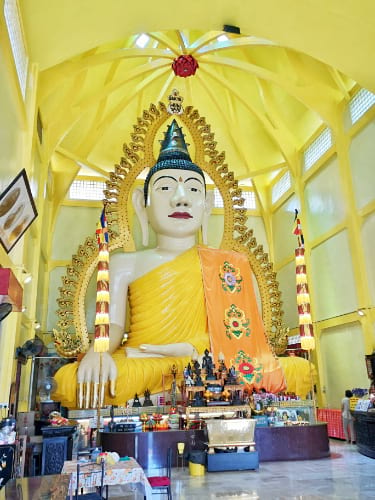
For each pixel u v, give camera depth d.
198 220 12.02
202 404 7.68
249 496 5.22
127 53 11.75
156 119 12.50
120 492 5.72
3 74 5.45
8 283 4.47
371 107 10.41
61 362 12.70
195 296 11.12
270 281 12.16
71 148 14.26
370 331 10.07
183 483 6.01
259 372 10.28
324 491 5.36
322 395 11.95
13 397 7.45
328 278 12.08
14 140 6.54
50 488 2.96
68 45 8.20
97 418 8.14
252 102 14.95
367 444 7.80
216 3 8.24
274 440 7.72
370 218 10.42
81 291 10.81
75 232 14.77
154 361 9.78
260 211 16.33
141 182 15.75
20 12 6.90
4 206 4.89
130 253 11.64
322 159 12.56
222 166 12.69
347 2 7.79
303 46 9.09
